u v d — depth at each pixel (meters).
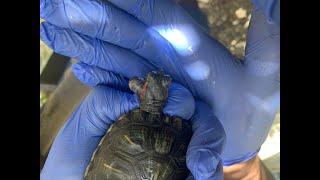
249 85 0.38
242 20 0.52
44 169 0.37
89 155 0.36
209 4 0.52
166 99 0.33
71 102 0.46
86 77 0.35
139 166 0.32
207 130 0.34
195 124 0.35
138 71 0.36
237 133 0.39
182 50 0.36
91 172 0.34
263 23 0.37
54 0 0.33
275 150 0.56
